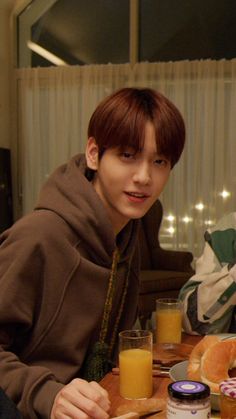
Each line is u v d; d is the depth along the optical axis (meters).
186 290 1.50
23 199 5.52
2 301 1.04
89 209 1.16
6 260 1.08
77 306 1.14
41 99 5.40
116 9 5.34
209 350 0.95
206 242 1.62
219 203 4.91
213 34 5.10
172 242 5.04
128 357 0.99
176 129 1.08
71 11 5.48
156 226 4.51
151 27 5.27
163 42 5.23
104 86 5.19
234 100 4.85
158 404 0.91
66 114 5.29
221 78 4.86
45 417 0.91
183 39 5.18
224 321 1.42
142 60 5.27
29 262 1.08
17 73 5.51
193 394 0.73
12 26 5.53
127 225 1.29
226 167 4.91
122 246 1.28
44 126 5.42
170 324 1.38
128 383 0.98
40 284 1.10
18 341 1.13
